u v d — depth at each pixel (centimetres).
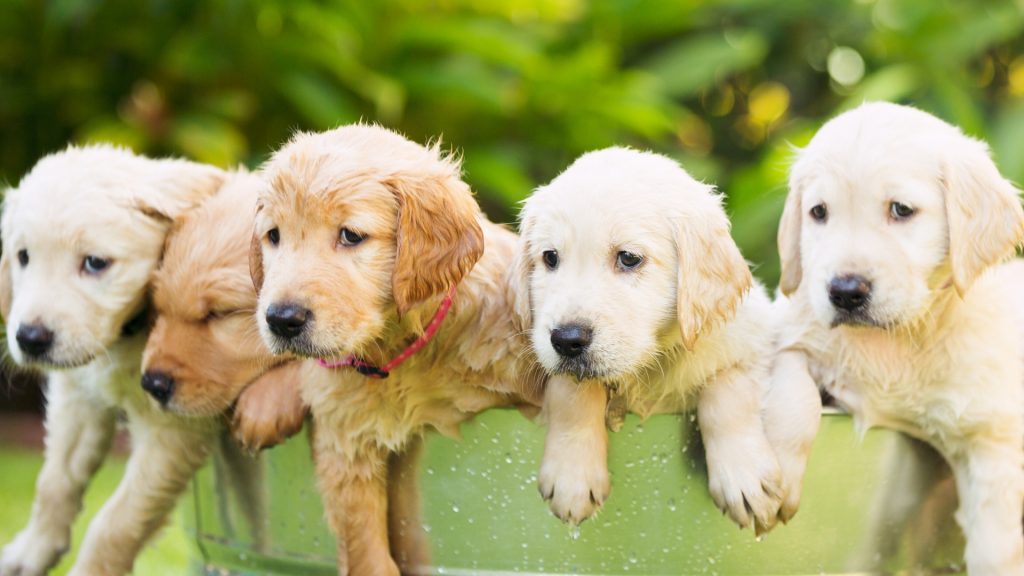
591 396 288
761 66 755
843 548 300
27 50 676
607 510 287
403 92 656
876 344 306
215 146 619
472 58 679
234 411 317
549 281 291
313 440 309
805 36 743
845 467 300
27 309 326
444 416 297
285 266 281
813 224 310
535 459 288
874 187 297
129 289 334
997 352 308
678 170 304
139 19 675
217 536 336
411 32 652
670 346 296
